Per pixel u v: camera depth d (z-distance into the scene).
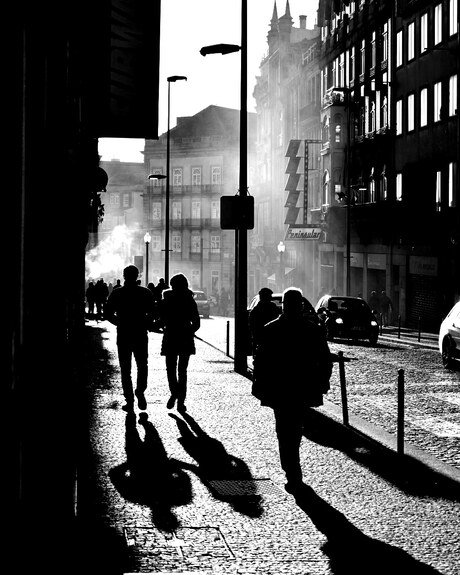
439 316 41.53
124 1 12.94
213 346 29.70
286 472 9.07
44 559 4.89
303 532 7.61
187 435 12.16
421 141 45.03
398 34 48.69
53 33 4.99
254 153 104.88
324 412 14.71
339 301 34.06
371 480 9.70
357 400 16.39
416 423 13.72
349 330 32.41
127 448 11.12
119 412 14.20
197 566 6.58
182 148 110.25
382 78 51.34
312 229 59.81
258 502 8.62
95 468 9.93
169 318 14.21
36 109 4.29
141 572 6.39
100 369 20.78
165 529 7.58
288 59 77.56
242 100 22.08
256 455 10.89
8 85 3.19
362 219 51.25
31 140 4.12
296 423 9.02
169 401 14.25
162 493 8.86
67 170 6.66
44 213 4.87
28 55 3.86
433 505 8.65
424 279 43.81
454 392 17.62
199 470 9.97
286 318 9.04
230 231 106.12
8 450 3.43
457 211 38.09
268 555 6.92
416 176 42.88
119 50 12.98
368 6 53.69
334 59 61.56
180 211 110.25
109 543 7.09
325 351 9.04
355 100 56.25
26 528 4.26
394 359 25.42
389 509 8.46
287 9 78.19
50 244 5.24
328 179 58.66
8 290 3.33
